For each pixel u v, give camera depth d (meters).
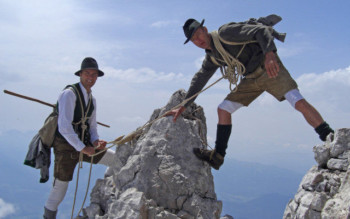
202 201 4.72
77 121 5.04
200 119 5.86
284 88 4.11
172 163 4.85
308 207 3.81
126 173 4.90
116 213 4.37
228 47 4.18
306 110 4.05
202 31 4.27
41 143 4.96
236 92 4.57
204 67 4.79
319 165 4.25
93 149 4.81
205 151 4.93
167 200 4.66
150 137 5.14
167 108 5.50
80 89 5.00
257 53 4.11
